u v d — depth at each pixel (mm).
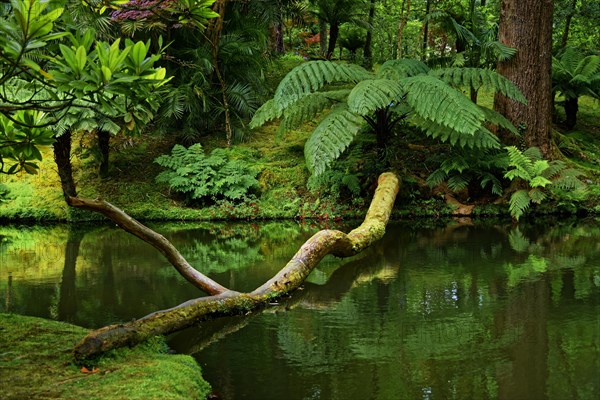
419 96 8234
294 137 11469
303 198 9602
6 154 2990
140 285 5012
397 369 3131
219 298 4180
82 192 9484
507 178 9492
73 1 5422
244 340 3641
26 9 1897
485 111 9008
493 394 2805
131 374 2771
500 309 4207
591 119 12859
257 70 12000
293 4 12641
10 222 8977
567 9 13422
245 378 3043
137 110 2820
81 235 7840
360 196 9508
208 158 9844
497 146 8555
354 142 10656
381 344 3539
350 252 6172
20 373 2746
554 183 8859
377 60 18688
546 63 9719
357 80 9023
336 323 3975
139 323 3473
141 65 2432
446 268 5605
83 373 2779
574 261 5789
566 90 11344
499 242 6957
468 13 13391
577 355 3283
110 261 6074
